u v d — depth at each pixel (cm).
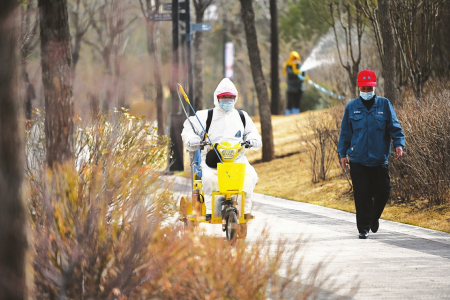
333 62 6812
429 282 2136
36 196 1912
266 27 14312
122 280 1590
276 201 4247
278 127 7700
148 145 2727
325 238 2920
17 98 1367
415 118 3694
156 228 1681
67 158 2262
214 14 13662
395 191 3769
